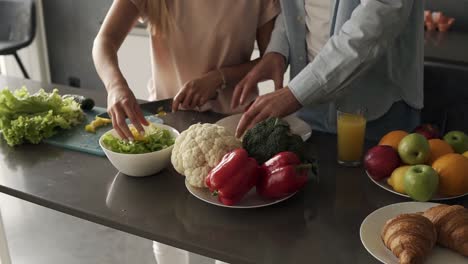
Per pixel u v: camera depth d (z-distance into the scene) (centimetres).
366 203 111
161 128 136
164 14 164
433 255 94
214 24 165
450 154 112
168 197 115
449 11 243
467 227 92
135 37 332
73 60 380
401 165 116
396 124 153
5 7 329
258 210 109
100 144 127
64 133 148
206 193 113
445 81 190
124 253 222
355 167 126
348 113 126
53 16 372
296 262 92
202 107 166
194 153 112
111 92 140
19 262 215
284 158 107
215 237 100
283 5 155
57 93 167
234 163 106
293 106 129
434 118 197
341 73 126
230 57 171
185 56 172
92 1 351
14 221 240
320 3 149
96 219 108
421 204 105
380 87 147
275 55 157
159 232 102
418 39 140
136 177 124
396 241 90
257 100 130
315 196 114
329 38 143
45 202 114
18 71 386
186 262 172
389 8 121
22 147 141
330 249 96
